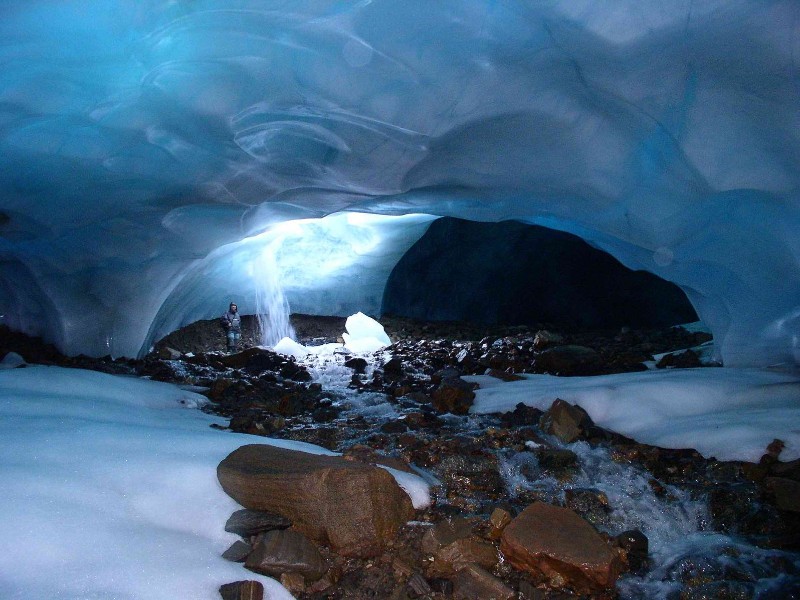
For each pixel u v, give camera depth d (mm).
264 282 11031
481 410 5879
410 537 3617
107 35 4102
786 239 5145
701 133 4652
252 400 6445
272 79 4637
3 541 2889
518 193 6332
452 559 3447
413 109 4879
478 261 13609
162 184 5863
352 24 4203
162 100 4766
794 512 3953
